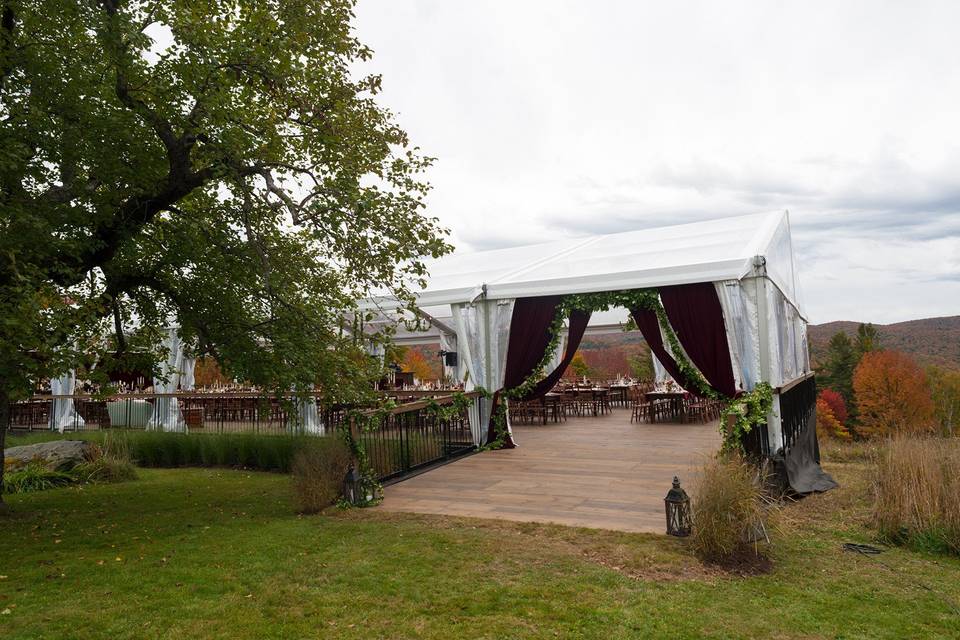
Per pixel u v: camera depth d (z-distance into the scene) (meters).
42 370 4.56
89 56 5.68
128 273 6.82
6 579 4.00
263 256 6.32
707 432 10.39
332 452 6.34
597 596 3.49
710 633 3.01
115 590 3.74
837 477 7.64
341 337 6.77
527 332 9.34
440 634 3.03
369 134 6.35
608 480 6.69
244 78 6.30
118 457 9.34
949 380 28.88
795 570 3.97
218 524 5.50
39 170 5.64
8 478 7.80
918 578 3.83
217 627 3.16
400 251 6.02
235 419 12.63
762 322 7.30
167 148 6.05
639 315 8.52
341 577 3.87
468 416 9.52
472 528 4.98
